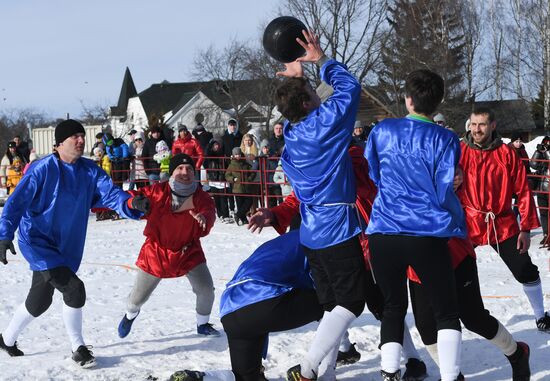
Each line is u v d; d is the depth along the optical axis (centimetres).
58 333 766
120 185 1886
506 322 738
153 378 606
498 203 693
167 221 676
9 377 610
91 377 610
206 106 6006
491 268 1102
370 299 539
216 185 1734
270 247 525
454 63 4097
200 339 721
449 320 484
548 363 598
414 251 474
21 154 2230
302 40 513
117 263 1252
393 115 3847
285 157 520
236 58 5206
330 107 488
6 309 914
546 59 4066
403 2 4228
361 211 519
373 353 650
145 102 7406
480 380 568
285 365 626
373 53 4184
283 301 502
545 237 1338
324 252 503
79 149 645
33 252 642
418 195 477
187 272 701
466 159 700
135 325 791
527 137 4544
